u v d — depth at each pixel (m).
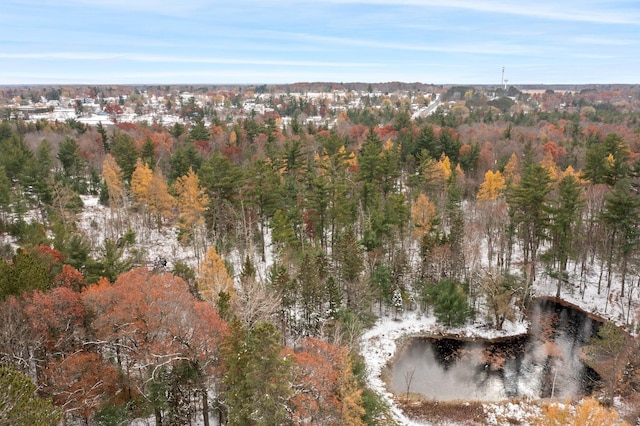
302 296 44.75
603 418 25.55
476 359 44.88
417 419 36.03
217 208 59.50
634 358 37.41
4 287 29.44
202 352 28.00
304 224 61.84
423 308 53.19
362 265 48.41
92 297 29.17
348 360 28.92
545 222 52.53
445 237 55.62
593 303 54.22
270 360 22.53
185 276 42.34
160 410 28.61
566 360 44.38
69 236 50.09
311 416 24.83
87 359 27.88
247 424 23.19
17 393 16.66
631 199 47.50
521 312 52.50
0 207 61.22
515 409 37.28
